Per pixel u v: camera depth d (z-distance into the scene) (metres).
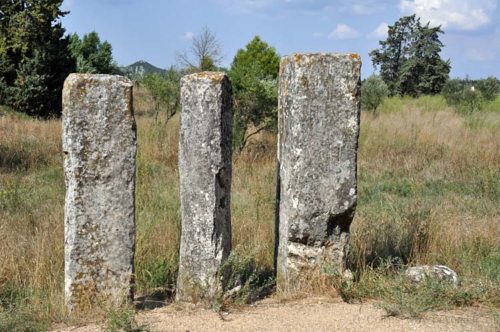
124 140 4.93
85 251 4.93
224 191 5.12
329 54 5.30
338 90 5.32
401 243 6.61
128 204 4.98
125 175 4.95
